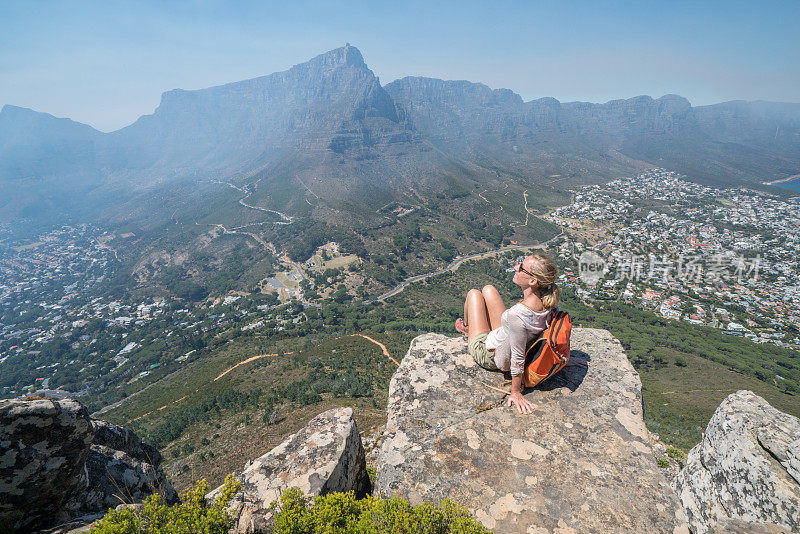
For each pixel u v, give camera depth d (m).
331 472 3.98
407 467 3.28
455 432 3.51
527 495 2.92
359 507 3.43
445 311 159.00
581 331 5.08
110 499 5.01
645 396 64.88
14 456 3.66
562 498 2.87
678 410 55.78
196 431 58.69
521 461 3.19
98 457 5.33
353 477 4.45
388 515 2.91
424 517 2.80
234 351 122.38
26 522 3.86
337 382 66.00
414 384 4.24
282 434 47.78
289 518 3.32
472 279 192.12
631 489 2.91
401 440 3.55
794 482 3.31
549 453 3.23
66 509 4.32
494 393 3.98
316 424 4.72
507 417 3.62
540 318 3.48
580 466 3.10
